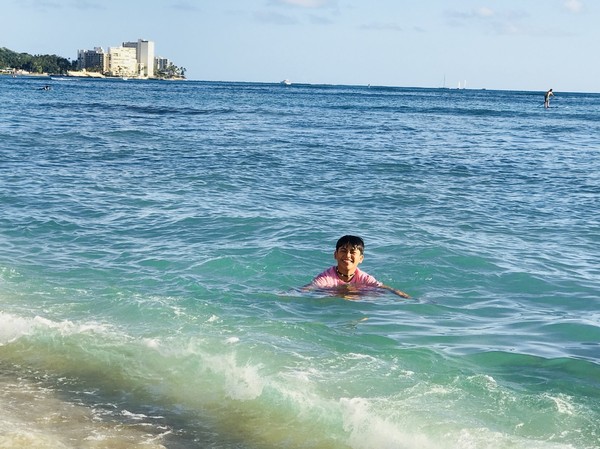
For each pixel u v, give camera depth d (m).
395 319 7.89
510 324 7.86
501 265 10.42
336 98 123.44
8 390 5.94
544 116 73.81
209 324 7.37
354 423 5.25
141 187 16.91
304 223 12.92
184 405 5.71
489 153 30.22
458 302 8.70
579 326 7.79
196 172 20.08
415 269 10.04
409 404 5.52
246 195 16.30
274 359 6.40
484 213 15.10
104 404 5.73
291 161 24.08
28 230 11.84
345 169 22.36
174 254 10.48
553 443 4.96
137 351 6.64
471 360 6.66
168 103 76.81
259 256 10.41
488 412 5.45
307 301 8.44
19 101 67.94
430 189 18.52
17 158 22.09
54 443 5.04
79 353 6.65
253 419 5.46
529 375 6.34
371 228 12.72
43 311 7.75
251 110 66.56
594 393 5.95
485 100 143.12
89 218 12.98
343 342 6.99
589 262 10.84
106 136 31.47
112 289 8.51
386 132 42.00
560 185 20.28
